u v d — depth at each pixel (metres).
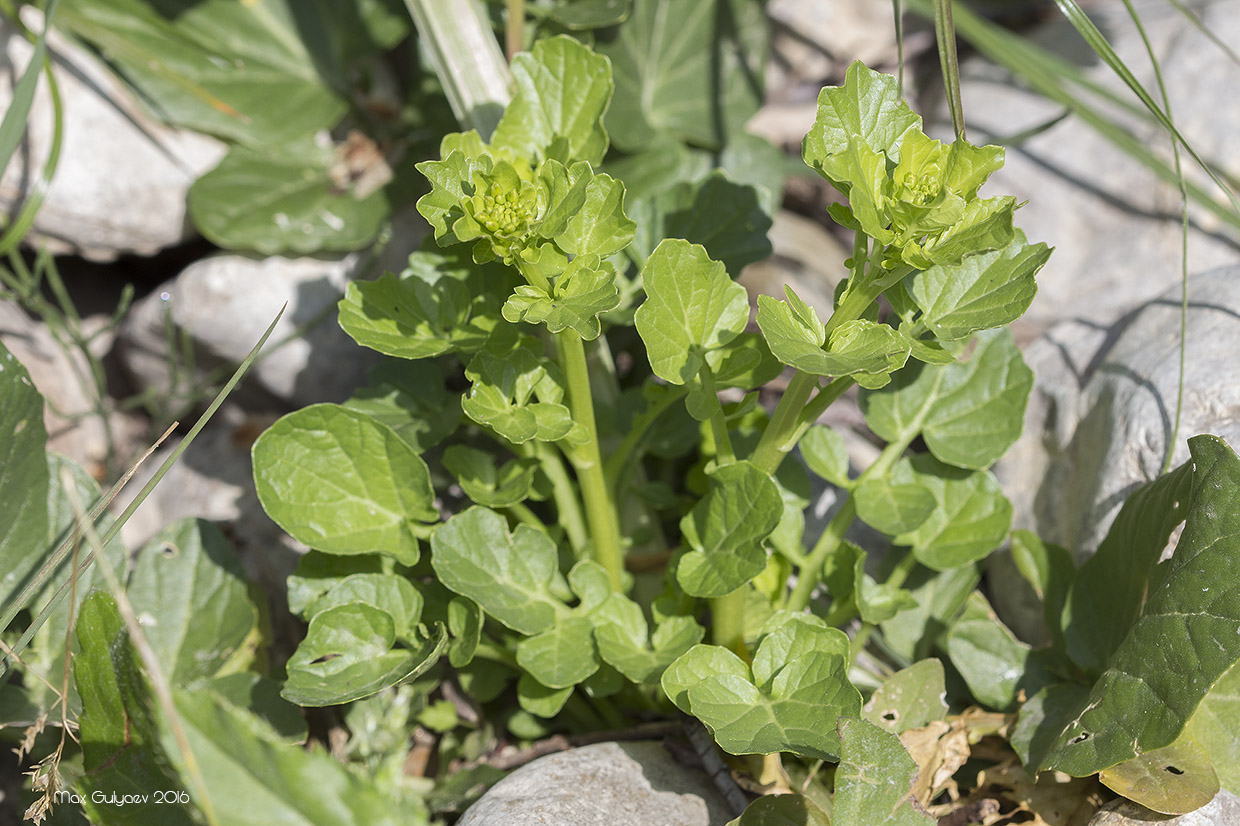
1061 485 0.70
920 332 0.63
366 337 0.64
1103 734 0.62
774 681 0.62
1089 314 0.74
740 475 0.63
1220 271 0.70
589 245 0.62
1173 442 0.66
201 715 0.57
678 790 0.65
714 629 0.65
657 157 0.76
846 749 0.60
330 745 0.69
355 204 0.77
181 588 0.69
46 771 0.62
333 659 0.64
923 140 0.60
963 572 0.69
